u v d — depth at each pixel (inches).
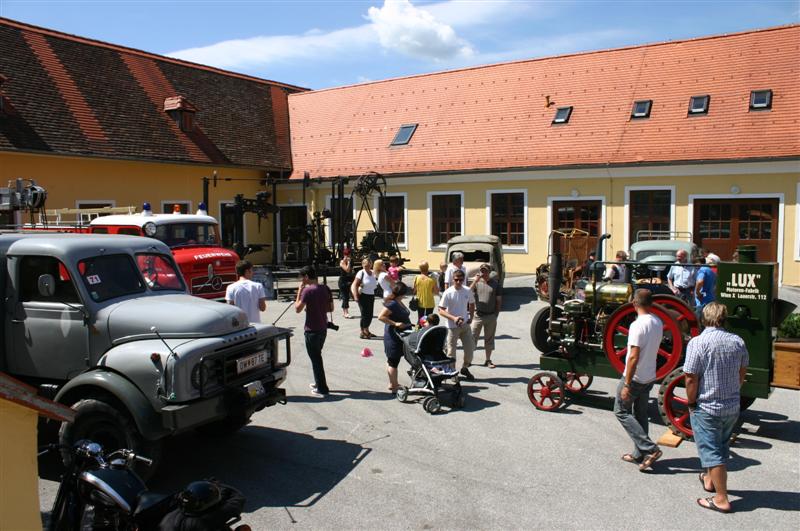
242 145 1093.8
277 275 862.5
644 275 376.8
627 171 828.6
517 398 350.6
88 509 168.2
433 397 326.3
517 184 912.9
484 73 1083.3
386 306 354.3
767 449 272.7
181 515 152.5
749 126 782.5
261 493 233.9
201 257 595.5
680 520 209.2
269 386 273.4
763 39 868.6
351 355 460.4
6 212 503.2
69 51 951.0
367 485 239.6
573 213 879.1
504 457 265.7
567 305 328.8
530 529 204.5
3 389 136.3
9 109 782.5
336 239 1074.7
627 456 261.0
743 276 277.1
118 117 924.0
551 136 916.0
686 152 792.3
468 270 623.8
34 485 149.0
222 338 249.1
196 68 1162.6
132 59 1049.5
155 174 934.4
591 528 204.7
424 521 210.7
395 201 1034.7
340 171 1074.1
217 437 290.7
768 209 756.6
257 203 818.2
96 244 273.6
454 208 978.1
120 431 234.1
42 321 261.6
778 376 271.9
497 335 529.7
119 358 237.9
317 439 289.3
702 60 890.1
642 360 249.3
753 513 213.6
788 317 288.2
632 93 906.1
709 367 215.9
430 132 1040.8
